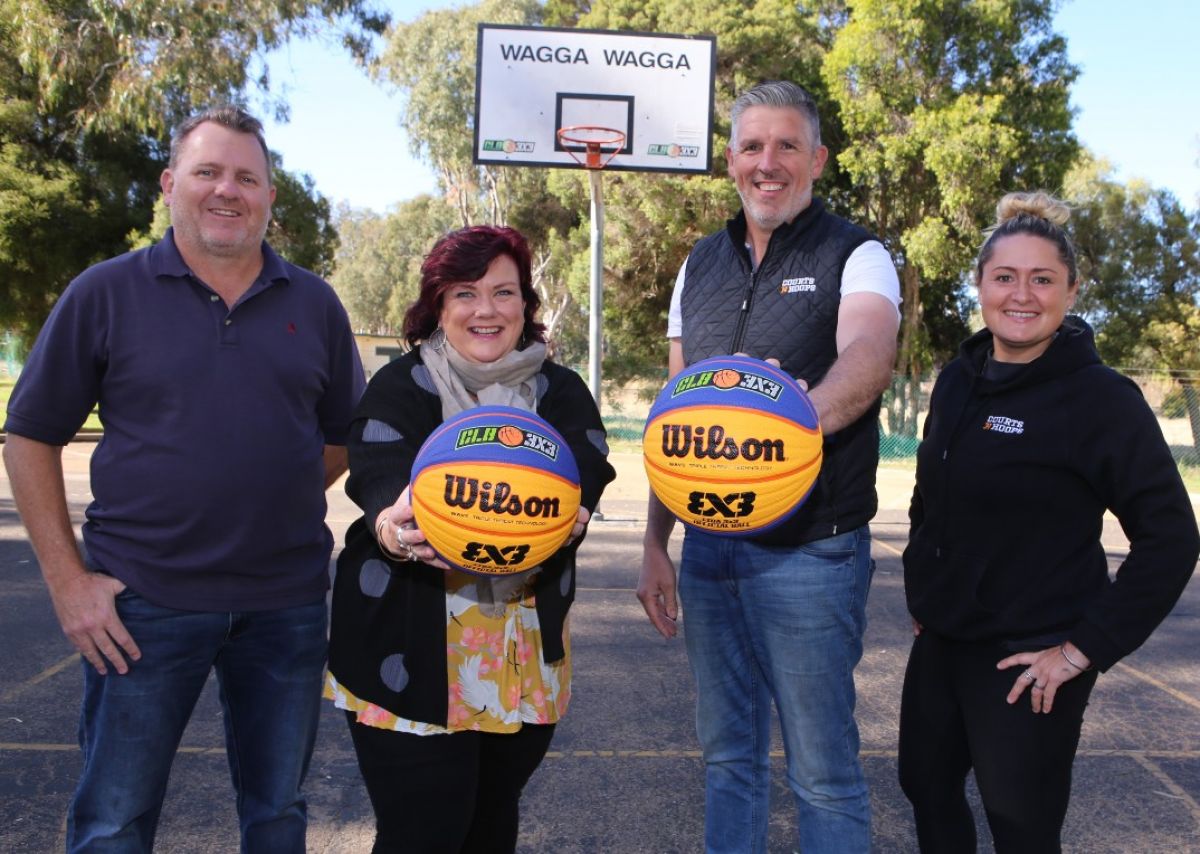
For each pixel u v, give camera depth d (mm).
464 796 2209
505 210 30844
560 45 10562
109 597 2305
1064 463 2303
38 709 4312
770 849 3256
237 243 2354
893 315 2451
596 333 10516
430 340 2355
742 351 2604
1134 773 3889
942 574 2445
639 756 3969
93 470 2398
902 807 3582
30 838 3145
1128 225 26594
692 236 22422
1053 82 19969
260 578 2436
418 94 30719
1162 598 2191
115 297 2326
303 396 2502
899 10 19266
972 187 19031
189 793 3535
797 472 2123
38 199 18391
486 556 2008
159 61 18094
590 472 2271
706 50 10641
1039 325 2346
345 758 3908
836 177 22469
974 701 2375
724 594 2678
